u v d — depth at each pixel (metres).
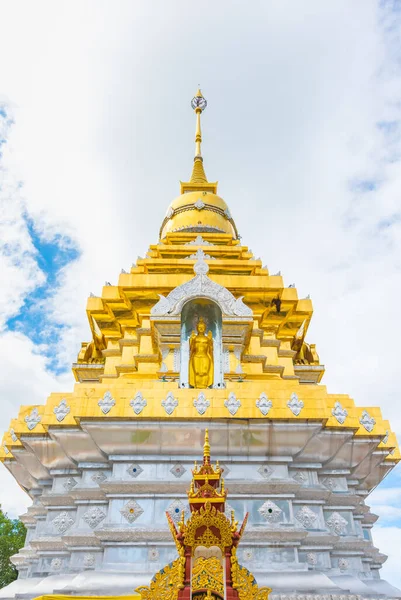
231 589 7.89
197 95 35.97
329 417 13.46
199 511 8.16
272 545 11.81
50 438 13.67
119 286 18.86
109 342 19.45
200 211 26.91
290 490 12.57
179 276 19.17
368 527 15.91
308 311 19.73
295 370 21.45
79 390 13.55
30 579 12.44
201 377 15.46
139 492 12.40
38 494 16.05
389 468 16.14
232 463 13.00
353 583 11.88
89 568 11.94
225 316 15.89
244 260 21.17
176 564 8.20
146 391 13.33
